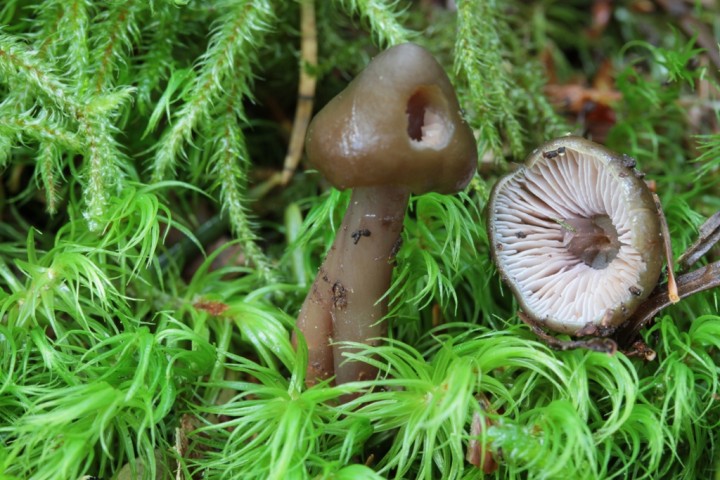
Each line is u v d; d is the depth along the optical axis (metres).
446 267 0.21
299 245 0.22
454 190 0.19
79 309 0.20
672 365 0.20
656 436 0.19
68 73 0.21
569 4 0.28
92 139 0.21
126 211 0.21
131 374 0.20
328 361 0.21
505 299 0.22
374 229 0.20
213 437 0.21
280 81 0.25
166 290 0.23
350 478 0.19
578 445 0.19
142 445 0.20
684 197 0.23
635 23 0.28
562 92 0.26
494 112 0.23
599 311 0.20
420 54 0.19
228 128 0.22
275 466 0.19
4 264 0.21
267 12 0.22
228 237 0.24
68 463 0.19
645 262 0.19
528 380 0.20
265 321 0.21
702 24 0.27
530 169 0.20
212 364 0.21
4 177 0.23
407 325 0.22
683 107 0.25
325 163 0.19
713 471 0.20
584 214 0.20
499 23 0.25
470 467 0.20
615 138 0.25
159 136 0.23
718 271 0.20
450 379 0.19
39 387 0.20
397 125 0.19
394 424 0.20
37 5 0.22
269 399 0.20
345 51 0.24
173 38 0.22
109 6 0.22
